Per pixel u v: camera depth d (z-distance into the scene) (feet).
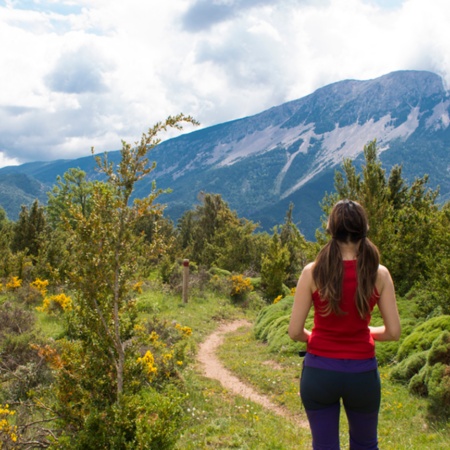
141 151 17.95
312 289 9.58
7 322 40.42
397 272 48.52
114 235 17.76
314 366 9.39
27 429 21.27
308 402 9.46
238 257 120.47
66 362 18.92
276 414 28.25
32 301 59.82
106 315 18.12
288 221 113.91
